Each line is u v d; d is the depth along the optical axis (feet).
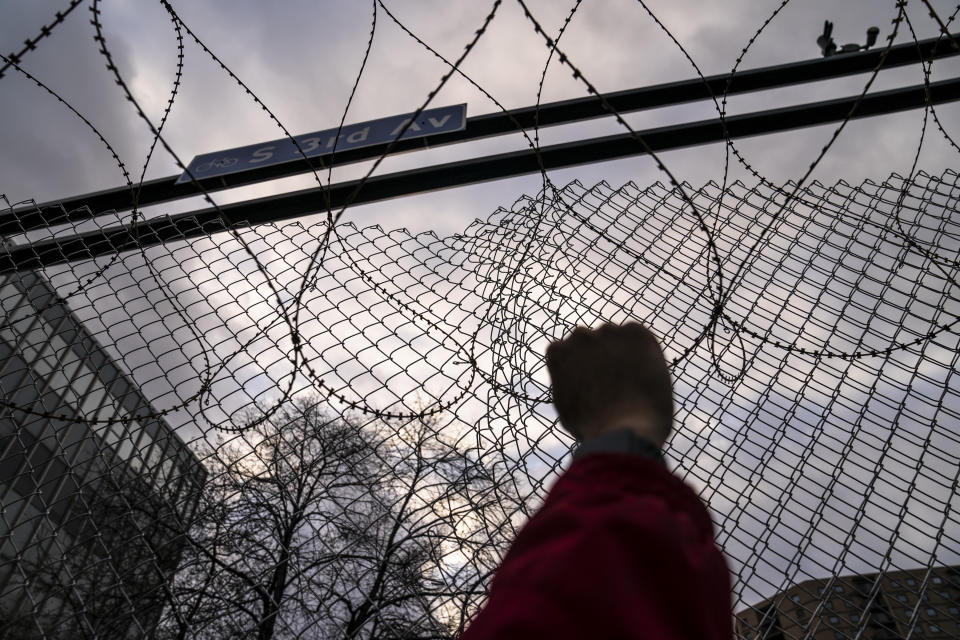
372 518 5.19
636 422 1.72
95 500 5.23
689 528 1.18
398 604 4.96
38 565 4.90
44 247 8.03
